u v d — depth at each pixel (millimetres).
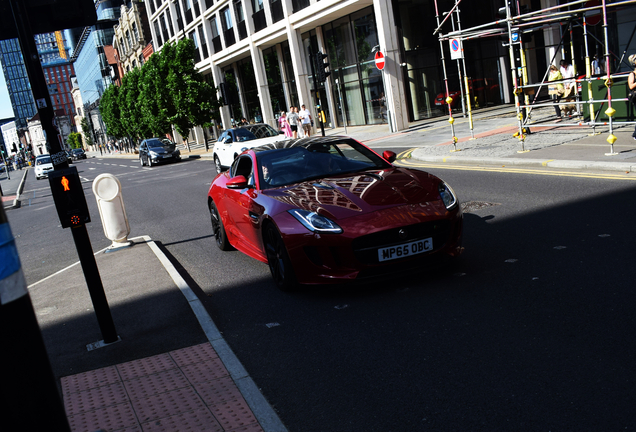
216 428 2877
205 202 12812
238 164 6648
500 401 2820
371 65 27625
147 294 5516
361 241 4520
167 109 36938
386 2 22391
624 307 3740
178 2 47688
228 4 37969
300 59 30406
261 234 5352
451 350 3480
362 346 3746
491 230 6312
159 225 10531
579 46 21844
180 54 35688
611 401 2676
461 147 13766
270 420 2910
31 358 1391
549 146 11547
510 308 4008
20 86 195250
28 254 10078
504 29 13531
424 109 26016
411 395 3016
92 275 4250
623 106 12828
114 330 4379
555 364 3113
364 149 6176
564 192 7680
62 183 4051
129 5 68438
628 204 6508
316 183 5363
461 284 4668
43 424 1405
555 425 2553
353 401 3053
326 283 4656
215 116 37281
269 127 19422
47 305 5793
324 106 32281
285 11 29938
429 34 25688
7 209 20625
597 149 10281
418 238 4602
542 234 5840
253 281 5742
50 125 4059
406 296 4574
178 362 3801
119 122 66062
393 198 4816
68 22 3975
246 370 3635
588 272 4508
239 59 42031
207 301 5297
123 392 3445
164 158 31141
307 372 3494
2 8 3855
